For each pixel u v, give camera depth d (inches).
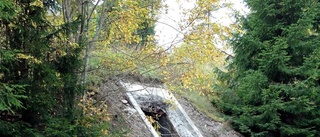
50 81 207.8
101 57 325.7
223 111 470.9
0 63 185.3
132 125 356.5
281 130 375.9
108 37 305.7
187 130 402.9
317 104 371.2
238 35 403.2
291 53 395.9
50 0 240.5
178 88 318.3
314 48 383.9
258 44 396.5
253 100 399.2
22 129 197.2
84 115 239.3
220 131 417.4
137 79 428.5
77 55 231.5
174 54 295.3
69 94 233.3
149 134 358.0
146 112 425.7
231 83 452.4
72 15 287.4
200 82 317.1
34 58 201.8
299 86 369.1
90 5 315.0
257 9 408.2
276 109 361.7
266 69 386.0
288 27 397.7
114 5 306.0
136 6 291.4
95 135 228.4
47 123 206.1
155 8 303.6
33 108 205.2
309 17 366.3
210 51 278.2
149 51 296.2
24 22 206.1
